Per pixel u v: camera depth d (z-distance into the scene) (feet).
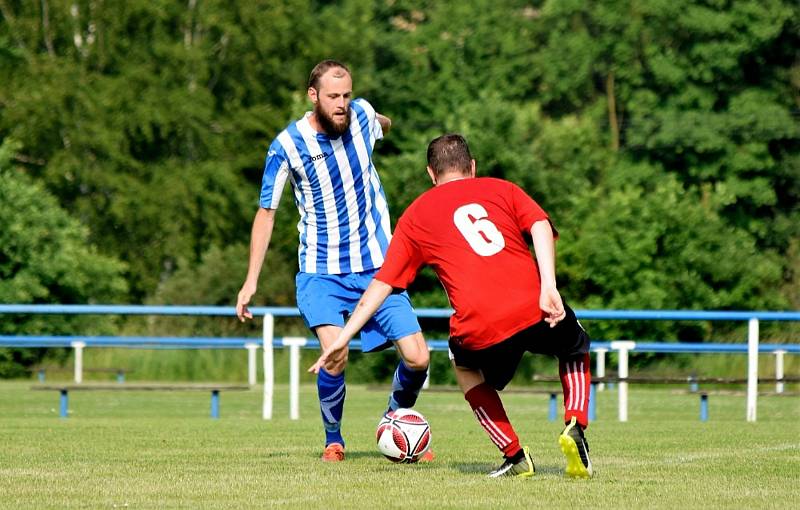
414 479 61.67
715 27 384.47
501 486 58.44
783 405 168.66
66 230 302.86
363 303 59.52
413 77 419.33
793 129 387.55
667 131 386.11
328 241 72.69
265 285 304.50
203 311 128.36
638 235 278.87
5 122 363.97
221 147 381.40
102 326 294.66
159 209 366.84
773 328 280.51
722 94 402.31
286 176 72.28
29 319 282.15
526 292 58.08
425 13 451.12
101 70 384.88
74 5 378.12
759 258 294.25
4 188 294.05
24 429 104.27
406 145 392.06
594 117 413.80
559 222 298.56
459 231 58.75
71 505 52.54
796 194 399.65
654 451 79.56
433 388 141.49
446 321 284.00
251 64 388.98
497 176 306.14
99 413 150.41
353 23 415.44
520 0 447.83
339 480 61.46
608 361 268.41
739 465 69.31
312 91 71.72
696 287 277.85
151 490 57.62
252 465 69.87
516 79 426.51
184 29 391.65
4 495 55.98
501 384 62.13
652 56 400.26
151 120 367.25
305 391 220.02
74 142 366.22
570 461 60.08
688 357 265.34
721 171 392.88
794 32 394.52
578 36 423.23
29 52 378.12
